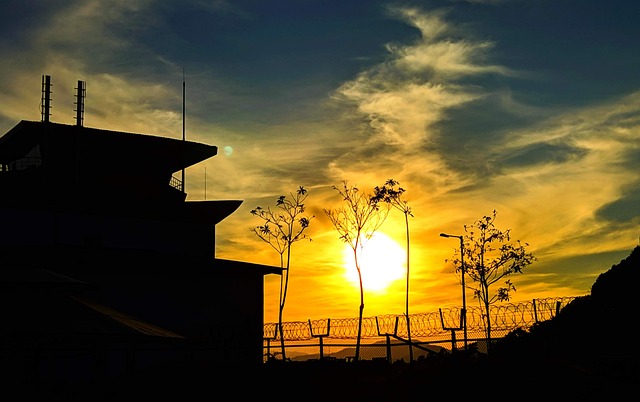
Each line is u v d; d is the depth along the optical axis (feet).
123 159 214.28
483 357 117.70
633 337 113.70
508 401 95.04
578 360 105.60
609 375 97.91
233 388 104.53
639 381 94.89
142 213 203.82
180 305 164.45
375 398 103.71
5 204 186.60
